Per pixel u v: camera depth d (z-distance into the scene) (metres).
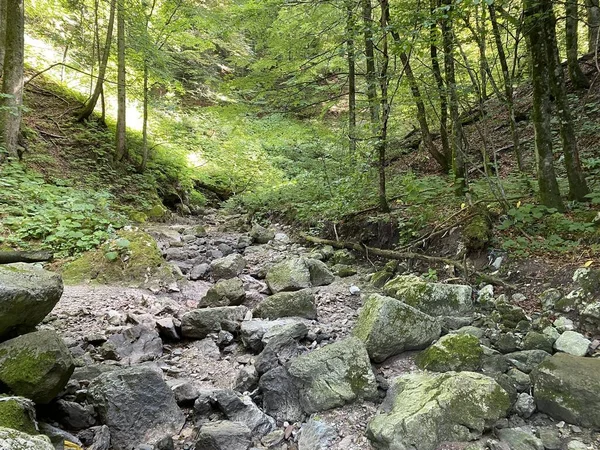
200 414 3.01
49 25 13.86
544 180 4.88
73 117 11.65
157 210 10.51
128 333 3.99
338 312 4.82
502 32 6.45
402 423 2.55
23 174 8.27
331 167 9.37
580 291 3.74
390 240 6.43
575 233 4.59
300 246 7.92
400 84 5.98
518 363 3.25
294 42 8.21
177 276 6.17
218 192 14.78
